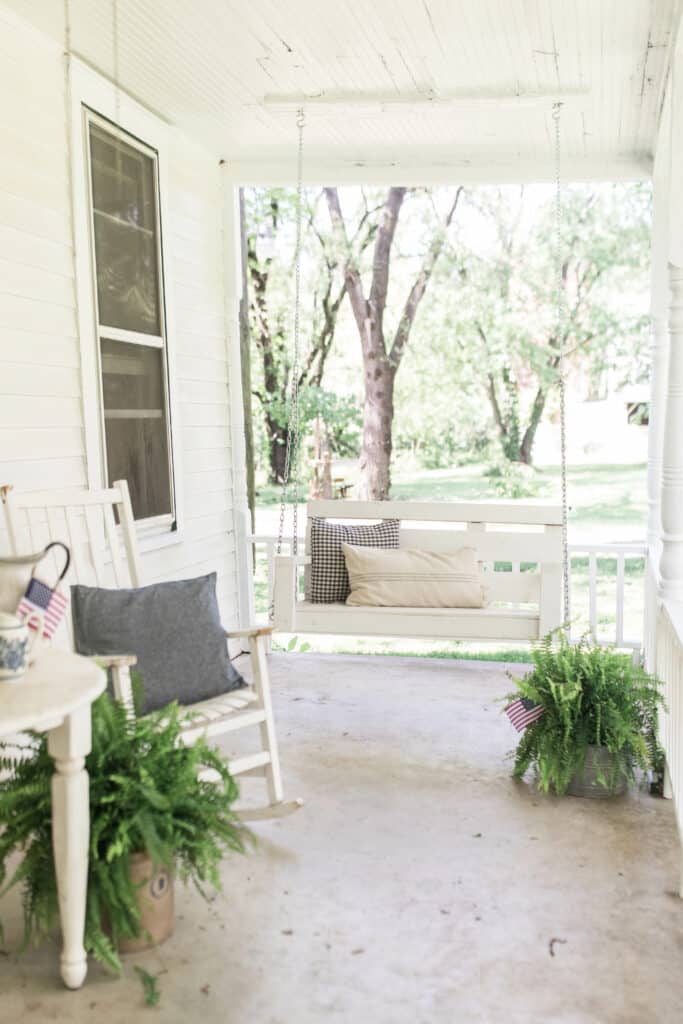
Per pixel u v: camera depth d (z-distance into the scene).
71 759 2.24
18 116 3.58
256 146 5.32
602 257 11.79
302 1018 2.23
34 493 3.48
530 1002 2.28
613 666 3.57
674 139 3.32
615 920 2.66
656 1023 2.20
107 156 4.25
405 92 4.42
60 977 2.39
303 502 12.16
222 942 2.55
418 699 4.77
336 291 12.02
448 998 2.30
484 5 3.44
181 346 5.11
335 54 3.95
